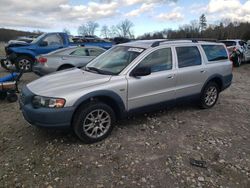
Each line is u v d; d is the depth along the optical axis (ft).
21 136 16.35
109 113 15.57
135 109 16.88
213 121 19.30
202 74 20.30
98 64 18.38
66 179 12.11
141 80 16.63
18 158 13.82
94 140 15.25
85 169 12.84
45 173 12.53
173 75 18.29
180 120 19.11
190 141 15.90
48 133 16.58
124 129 17.19
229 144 15.78
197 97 20.65
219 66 21.63
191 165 13.37
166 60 18.29
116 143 15.33
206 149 15.02
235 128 18.24
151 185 11.80
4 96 24.39
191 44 20.20
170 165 13.28
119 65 17.17
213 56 21.65
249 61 60.80
